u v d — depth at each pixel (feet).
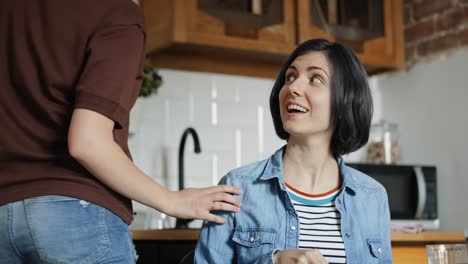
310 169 4.94
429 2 10.73
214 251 4.75
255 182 4.94
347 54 4.92
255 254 4.69
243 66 10.28
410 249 7.80
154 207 4.25
